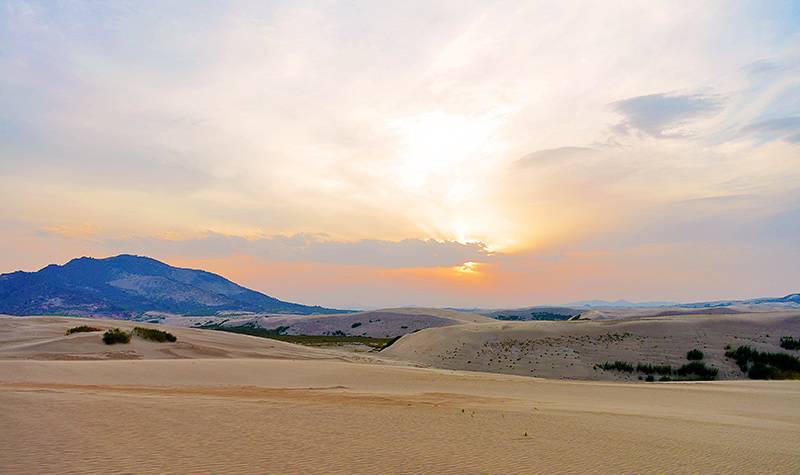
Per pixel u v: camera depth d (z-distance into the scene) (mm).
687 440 15688
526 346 70812
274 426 14695
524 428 16469
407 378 34656
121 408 16219
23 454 10469
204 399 19734
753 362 58438
